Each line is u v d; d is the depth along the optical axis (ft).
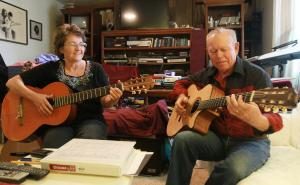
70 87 6.13
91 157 3.31
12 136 6.25
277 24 10.36
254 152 4.35
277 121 4.13
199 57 13.15
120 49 14.07
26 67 10.30
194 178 7.29
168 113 7.86
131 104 11.14
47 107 5.92
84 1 16.08
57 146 5.42
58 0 15.87
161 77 11.25
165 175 8.03
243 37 13.24
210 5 13.43
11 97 6.45
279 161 4.51
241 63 4.93
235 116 4.43
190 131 4.98
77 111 5.98
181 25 14.44
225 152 4.94
